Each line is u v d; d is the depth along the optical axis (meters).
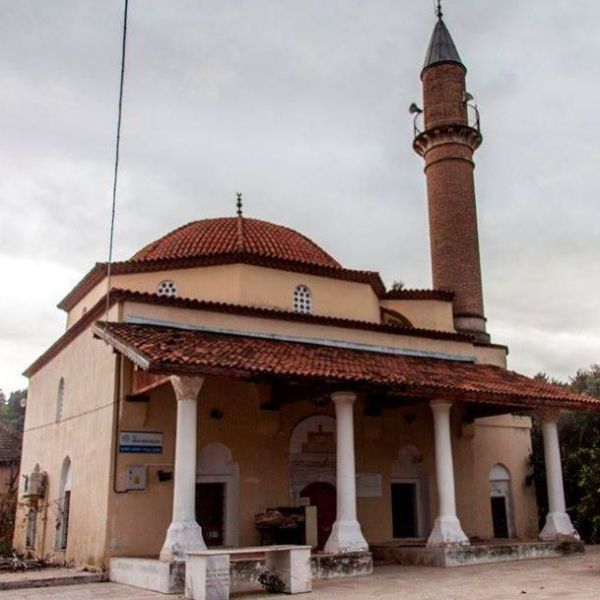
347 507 14.27
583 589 10.98
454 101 25.45
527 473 22.19
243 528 15.75
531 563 15.35
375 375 15.01
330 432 17.56
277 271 18.53
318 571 13.14
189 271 18.14
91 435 15.87
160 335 14.41
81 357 17.56
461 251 23.95
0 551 21.55
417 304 21.72
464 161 25.00
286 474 16.66
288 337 17.00
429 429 19.39
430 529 18.67
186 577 11.07
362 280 19.89
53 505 18.25
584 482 20.42
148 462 14.71
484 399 16.20
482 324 23.55
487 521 20.78
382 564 15.72
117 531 14.08
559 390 18.58
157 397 15.12
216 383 16.28
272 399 16.67
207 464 15.90
